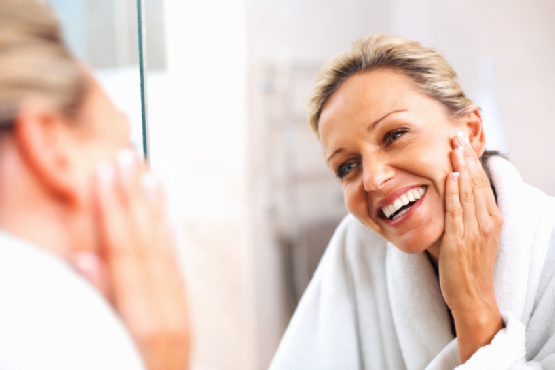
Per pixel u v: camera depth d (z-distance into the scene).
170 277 0.31
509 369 0.47
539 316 0.52
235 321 1.51
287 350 0.66
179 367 0.30
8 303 0.25
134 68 0.53
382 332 0.64
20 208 0.27
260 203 1.51
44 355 0.25
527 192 0.54
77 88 0.29
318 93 0.55
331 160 0.54
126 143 0.31
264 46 1.49
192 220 1.50
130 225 0.30
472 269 0.51
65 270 0.27
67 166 0.28
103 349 0.26
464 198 0.50
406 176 0.51
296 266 1.54
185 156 1.46
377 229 0.55
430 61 0.52
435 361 0.54
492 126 1.37
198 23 1.42
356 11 1.64
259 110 1.50
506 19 1.43
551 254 0.52
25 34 0.28
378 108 0.49
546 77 1.38
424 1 1.56
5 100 0.27
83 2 0.54
